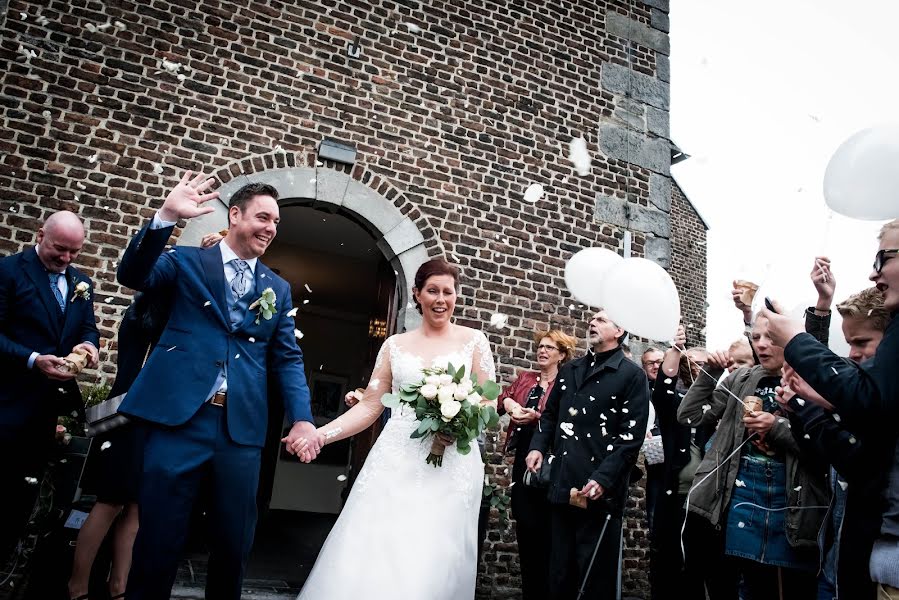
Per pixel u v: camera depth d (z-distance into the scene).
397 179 5.26
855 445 1.79
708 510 2.82
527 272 5.51
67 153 4.48
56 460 3.31
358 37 5.31
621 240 5.91
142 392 2.16
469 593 2.55
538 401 4.05
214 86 4.91
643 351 5.70
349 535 2.45
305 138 5.06
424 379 2.62
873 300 2.09
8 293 2.91
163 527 2.05
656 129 6.30
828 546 2.46
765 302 2.66
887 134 2.00
